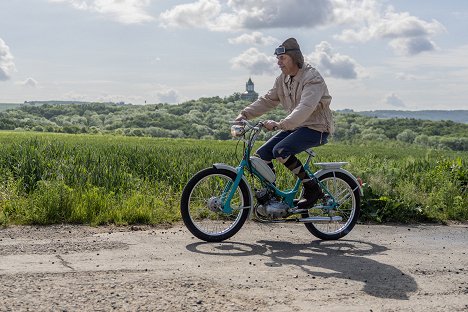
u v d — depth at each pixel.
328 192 6.79
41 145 13.48
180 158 13.16
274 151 6.34
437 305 4.27
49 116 172.25
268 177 6.42
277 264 5.36
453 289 4.75
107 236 6.36
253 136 6.34
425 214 8.50
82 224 7.09
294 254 5.86
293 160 6.41
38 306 3.80
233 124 6.55
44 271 4.73
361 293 4.50
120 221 7.17
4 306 3.76
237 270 5.05
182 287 4.41
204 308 3.92
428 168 13.04
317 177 6.70
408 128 130.62
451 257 6.03
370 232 7.38
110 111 179.38
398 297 4.45
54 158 11.51
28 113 164.50
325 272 5.14
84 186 8.84
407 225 8.12
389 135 125.12
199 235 6.25
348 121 141.25
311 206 6.59
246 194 6.39
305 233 7.07
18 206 7.29
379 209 8.31
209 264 5.24
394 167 13.02
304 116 6.13
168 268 5.01
